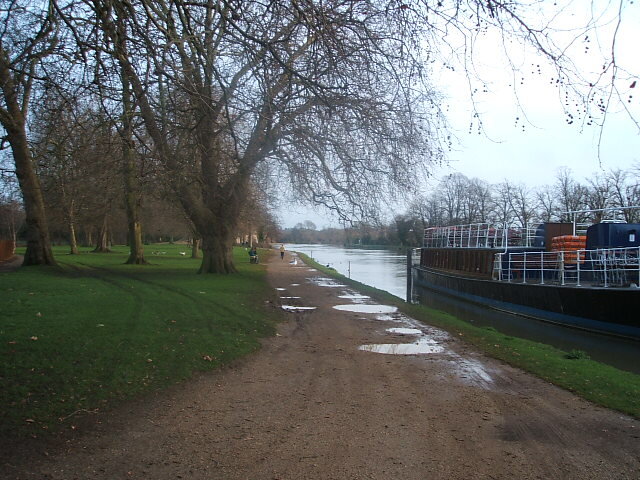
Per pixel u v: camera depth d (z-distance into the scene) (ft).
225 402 21.76
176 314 40.11
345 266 174.70
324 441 17.54
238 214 83.30
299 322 45.06
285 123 30.94
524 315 72.18
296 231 410.72
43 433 17.13
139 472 14.80
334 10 23.17
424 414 20.74
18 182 81.25
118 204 107.24
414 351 33.81
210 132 32.42
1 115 41.86
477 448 17.26
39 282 55.98
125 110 29.12
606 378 27.14
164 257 157.48
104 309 39.17
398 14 21.79
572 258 73.05
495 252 87.30
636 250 64.80
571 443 17.93
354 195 62.69
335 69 23.61
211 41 25.41
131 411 20.04
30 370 22.47
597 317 58.18
